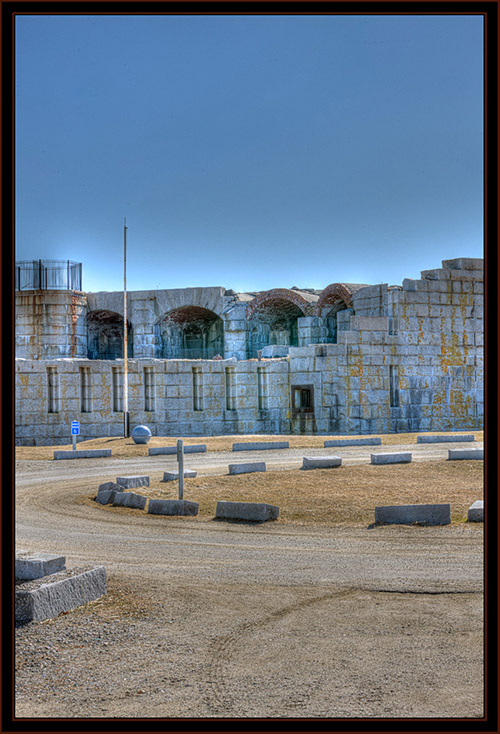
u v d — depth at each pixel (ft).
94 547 59.00
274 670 32.17
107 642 35.99
